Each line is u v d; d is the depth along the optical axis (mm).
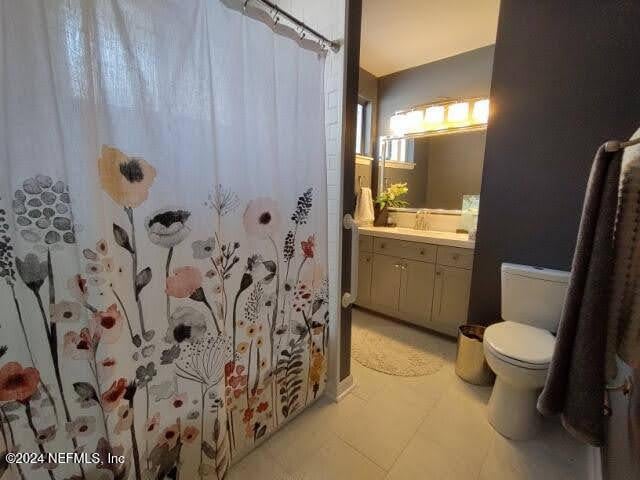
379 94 3088
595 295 779
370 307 2723
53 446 781
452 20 2135
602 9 1390
